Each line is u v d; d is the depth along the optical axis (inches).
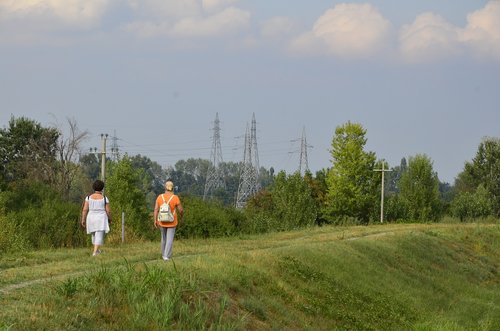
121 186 1731.1
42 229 1159.6
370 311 837.8
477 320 1010.7
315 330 674.8
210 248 910.4
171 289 541.0
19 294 494.6
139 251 837.2
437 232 1654.8
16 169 2427.4
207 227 1654.8
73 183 2404.0
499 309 1104.8
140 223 1544.0
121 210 1510.8
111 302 491.8
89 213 780.0
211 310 558.9
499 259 1619.1
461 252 1535.4
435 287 1159.6
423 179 2898.6
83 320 450.9
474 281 1362.0
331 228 1568.7
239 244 1058.7
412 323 864.3
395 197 2906.0
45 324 419.2
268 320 625.9
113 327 458.3
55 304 468.4
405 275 1131.3
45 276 599.5
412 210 2854.3
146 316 487.5
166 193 737.6
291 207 2480.3
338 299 816.9
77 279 530.9
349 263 1007.0
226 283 645.3
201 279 621.9
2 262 723.4
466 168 3880.4
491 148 3823.8
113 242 1141.7
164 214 726.5
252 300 637.3
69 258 776.3
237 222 1889.8
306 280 825.5
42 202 1333.7
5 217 1062.4
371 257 1123.3
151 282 544.4
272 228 1941.4
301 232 1444.4
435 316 934.4
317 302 761.6
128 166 1768.0
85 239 1182.3
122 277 538.0
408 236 1424.7
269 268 794.8
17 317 422.0
